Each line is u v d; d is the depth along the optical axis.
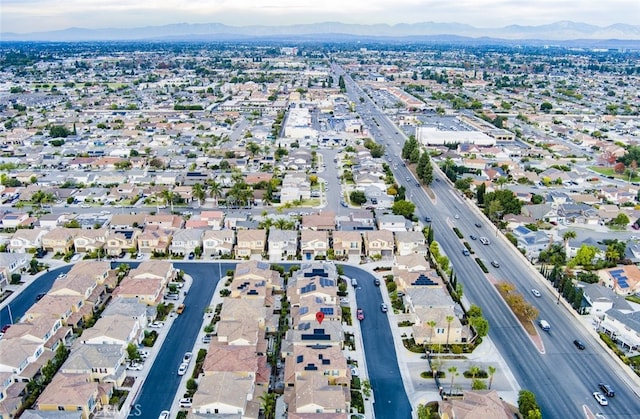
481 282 144.12
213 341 110.19
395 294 134.50
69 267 149.00
